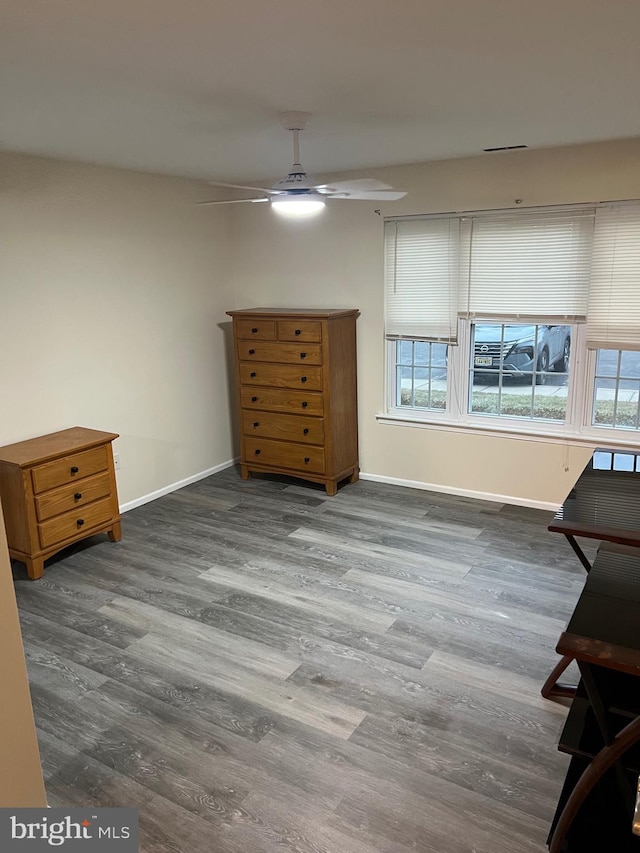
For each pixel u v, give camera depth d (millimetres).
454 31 1864
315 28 1822
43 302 4000
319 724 2557
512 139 3604
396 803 2178
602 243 4016
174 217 4898
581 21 1796
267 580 3699
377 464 5254
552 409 4500
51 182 3955
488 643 3051
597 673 2055
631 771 1952
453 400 4828
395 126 3158
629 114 2994
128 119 2904
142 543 4215
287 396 4945
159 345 4898
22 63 2092
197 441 5371
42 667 2953
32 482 3625
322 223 5023
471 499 4848
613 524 2369
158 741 2484
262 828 2090
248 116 2885
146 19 1730
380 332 4969
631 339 4059
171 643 3117
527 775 2283
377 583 3631
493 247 4391
